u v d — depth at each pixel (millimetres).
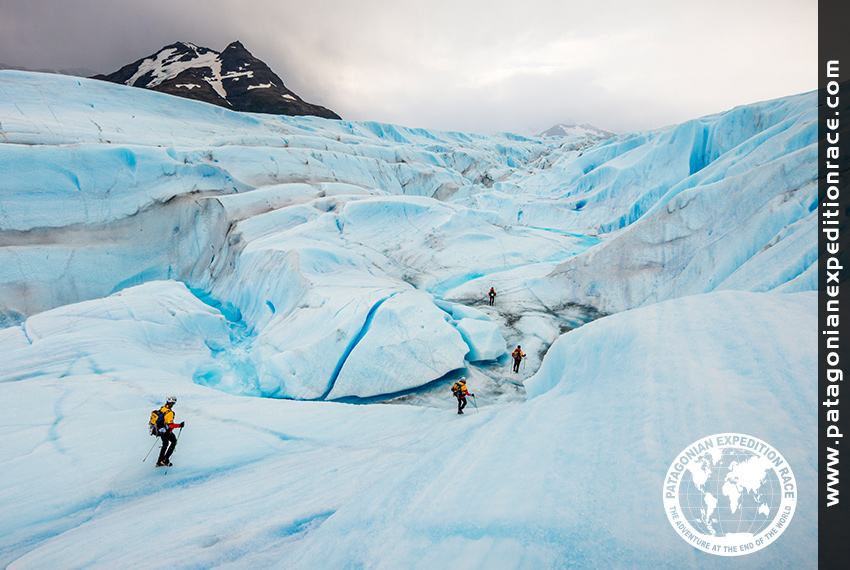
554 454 2965
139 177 27078
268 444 7574
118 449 6875
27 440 6914
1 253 20625
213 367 14695
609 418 3223
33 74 37844
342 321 14328
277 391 13594
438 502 2785
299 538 3771
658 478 2199
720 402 2727
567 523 2107
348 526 2949
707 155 31062
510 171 71312
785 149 17234
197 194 28641
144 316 14922
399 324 14594
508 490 2650
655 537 1826
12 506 5219
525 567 1910
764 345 3369
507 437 3803
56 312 13969
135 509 5219
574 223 37625
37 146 24094
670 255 17141
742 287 10508
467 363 15180
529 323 18250
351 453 6676
